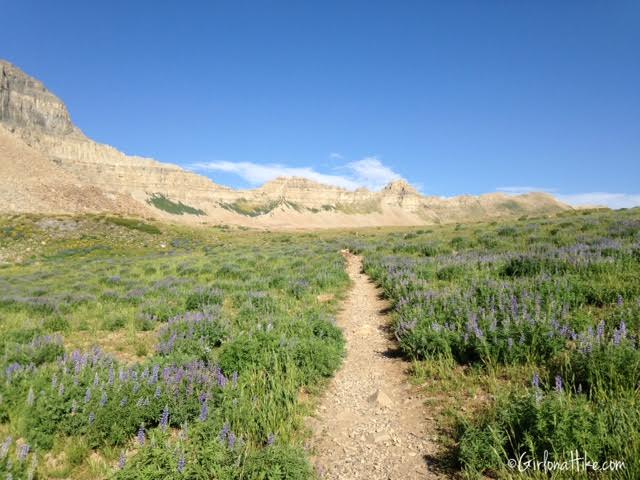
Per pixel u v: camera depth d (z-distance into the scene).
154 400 6.07
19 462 4.79
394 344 9.95
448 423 5.89
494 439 4.75
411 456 5.29
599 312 8.61
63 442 5.46
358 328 11.53
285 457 4.70
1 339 9.83
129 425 5.64
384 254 26.67
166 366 7.14
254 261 26.94
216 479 4.48
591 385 5.54
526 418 4.87
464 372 7.49
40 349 8.38
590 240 18.00
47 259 42.84
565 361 6.46
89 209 87.25
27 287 21.75
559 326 7.53
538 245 19.52
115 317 12.15
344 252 32.94
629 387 5.45
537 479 4.25
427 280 15.32
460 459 4.80
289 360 7.68
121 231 56.22
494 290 10.20
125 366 7.45
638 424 4.44
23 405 5.88
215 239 61.25
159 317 12.77
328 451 5.57
